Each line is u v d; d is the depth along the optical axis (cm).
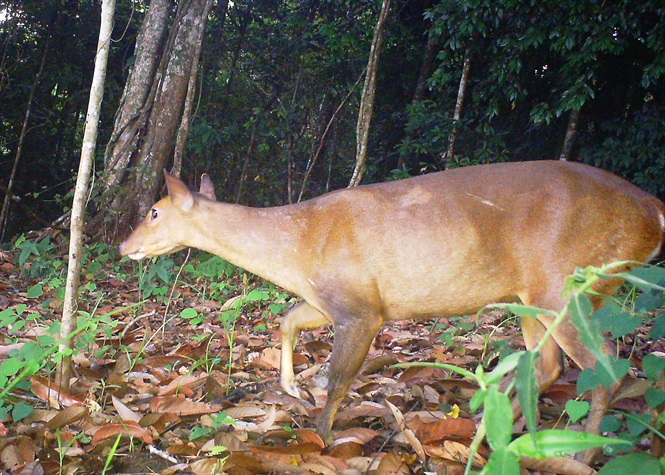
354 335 336
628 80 1128
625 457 212
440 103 1257
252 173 1439
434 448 305
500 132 1163
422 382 416
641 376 437
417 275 331
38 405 361
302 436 312
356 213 342
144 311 631
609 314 248
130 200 986
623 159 1069
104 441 312
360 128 1030
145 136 1016
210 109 1433
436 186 339
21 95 1416
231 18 1452
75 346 377
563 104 1012
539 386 344
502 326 595
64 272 763
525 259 322
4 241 1407
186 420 353
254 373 457
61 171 1515
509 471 152
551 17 1007
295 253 352
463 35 1105
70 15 1432
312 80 1441
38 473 279
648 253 323
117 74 1462
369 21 1343
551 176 328
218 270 703
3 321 372
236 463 283
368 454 317
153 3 1039
